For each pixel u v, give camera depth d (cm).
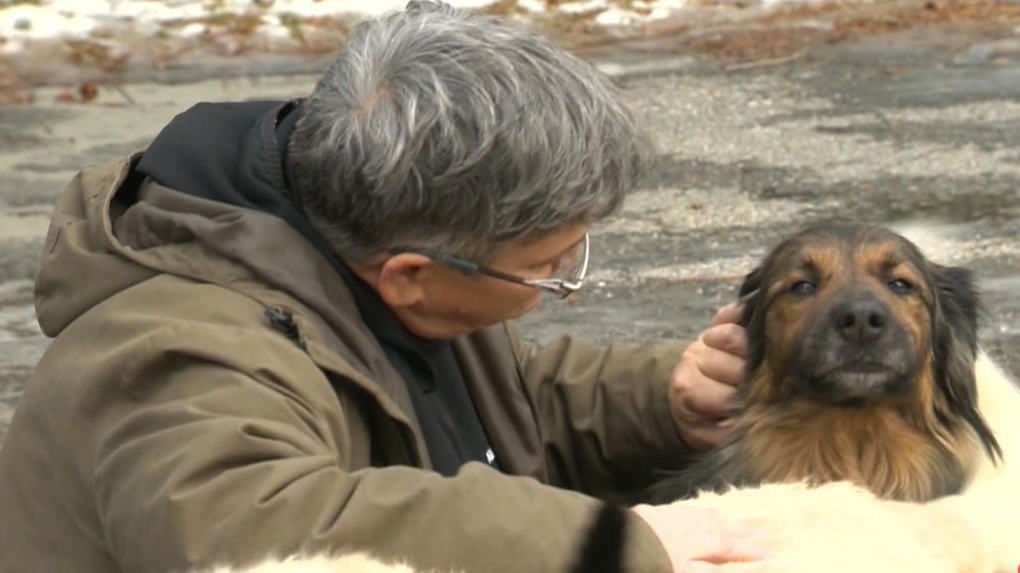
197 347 620
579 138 677
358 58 688
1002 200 1855
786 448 872
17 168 2088
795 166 2030
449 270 695
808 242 896
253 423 594
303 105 725
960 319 906
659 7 2983
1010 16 2898
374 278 709
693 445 890
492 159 661
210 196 697
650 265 1670
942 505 715
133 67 2645
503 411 814
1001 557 681
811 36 2812
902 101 2366
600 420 877
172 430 595
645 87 2506
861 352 843
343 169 672
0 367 1446
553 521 582
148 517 585
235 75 2622
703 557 588
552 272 719
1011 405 897
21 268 1709
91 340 652
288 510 573
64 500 652
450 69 666
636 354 889
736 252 1705
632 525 582
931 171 1986
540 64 680
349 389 666
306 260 677
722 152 2106
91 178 717
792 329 875
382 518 575
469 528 577
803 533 625
